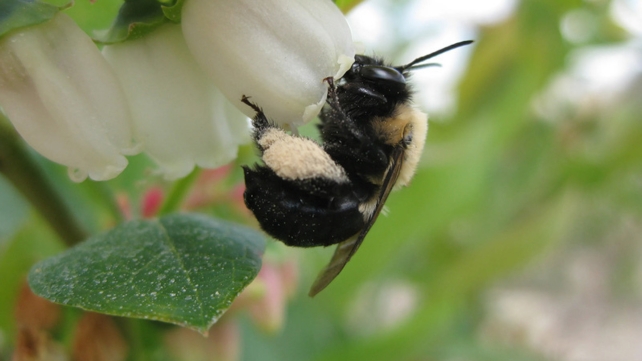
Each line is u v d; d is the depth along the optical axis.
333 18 0.07
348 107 0.08
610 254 0.24
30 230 0.09
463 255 0.13
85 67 0.07
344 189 0.08
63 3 0.08
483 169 0.12
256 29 0.07
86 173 0.07
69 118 0.07
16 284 0.09
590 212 0.19
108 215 0.09
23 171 0.08
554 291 0.24
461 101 0.13
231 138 0.08
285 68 0.07
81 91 0.07
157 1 0.08
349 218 0.08
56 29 0.07
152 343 0.09
